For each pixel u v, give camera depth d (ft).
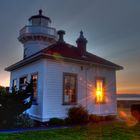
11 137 27.09
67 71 46.11
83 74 49.21
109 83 54.75
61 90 44.29
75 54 51.80
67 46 57.67
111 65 53.78
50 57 43.16
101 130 33.35
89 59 50.67
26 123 37.55
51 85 42.83
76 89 47.01
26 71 52.24
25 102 38.93
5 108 35.50
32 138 26.53
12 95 36.35
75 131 32.17
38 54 42.09
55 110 42.55
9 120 35.99
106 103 52.95
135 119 50.14
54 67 44.04
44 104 41.06
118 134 29.99
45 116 40.81
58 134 29.55
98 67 52.80
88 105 48.91
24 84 53.11
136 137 27.91
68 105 44.91
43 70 42.42
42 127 37.06
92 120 46.01
